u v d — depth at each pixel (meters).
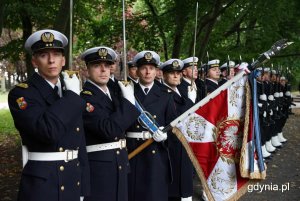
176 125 3.90
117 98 3.54
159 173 3.98
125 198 3.50
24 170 2.81
